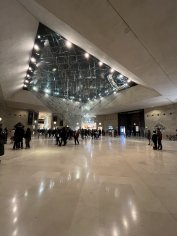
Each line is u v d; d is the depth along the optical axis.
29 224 1.94
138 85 18.52
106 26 5.64
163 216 2.15
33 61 13.91
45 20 7.12
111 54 7.70
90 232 1.80
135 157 6.79
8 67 11.45
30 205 2.42
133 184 3.41
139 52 7.52
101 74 18.64
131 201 2.60
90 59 14.88
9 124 25.67
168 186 3.30
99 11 4.95
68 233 1.78
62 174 4.09
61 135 11.38
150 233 1.79
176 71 9.90
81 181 3.57
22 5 6.22
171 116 21.36
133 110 27.58
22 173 4.14
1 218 2.06
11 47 9.00
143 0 4.57
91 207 2.38
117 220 2.04
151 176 4.01
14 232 1.79
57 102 24.91
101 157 6.68
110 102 24.55
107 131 32.56
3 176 3.86
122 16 5.18
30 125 27.92
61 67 16.66
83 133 21.17
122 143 14.29
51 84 22.08
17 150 8.56
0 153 5.11
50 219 2.05
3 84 13.89
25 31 8.23
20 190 3.01
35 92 22.81
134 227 1.90
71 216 2.13
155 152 8.41
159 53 7.63
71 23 5.52
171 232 1.81
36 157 6.50
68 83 21.83
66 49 12.72
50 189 3.07
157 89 14.27
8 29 7.20
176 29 5.86
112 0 4.54
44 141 15.27
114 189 3.12
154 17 5.25
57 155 7.06
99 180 3.65
